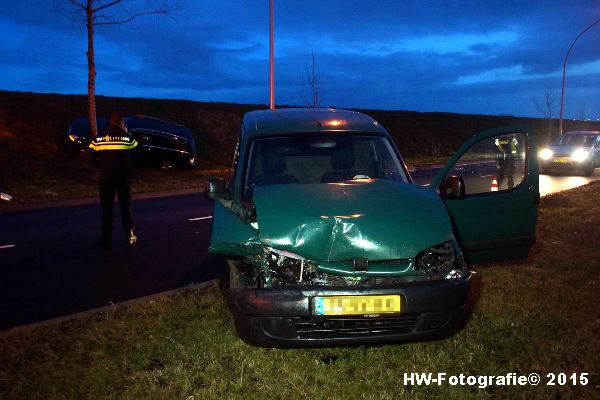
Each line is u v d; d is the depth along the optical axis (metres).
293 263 4.24
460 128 53.44
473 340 4.66
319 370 4.19
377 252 4.17
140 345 4.60
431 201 4.59
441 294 4.07
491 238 5.68
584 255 7.39
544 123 63.75
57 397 3.83
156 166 22.31
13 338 4.79
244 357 4.38
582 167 21.97
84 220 11.67
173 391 3.87
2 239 9.64
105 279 7.01
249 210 4.66
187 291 6.11
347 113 6.30
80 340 4.75
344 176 5.41
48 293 6.43
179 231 10.50
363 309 3.99
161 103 34.44
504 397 3.83
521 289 5.94
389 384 4.00
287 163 5.44
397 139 44.91
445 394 3.86
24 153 20.81
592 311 5.30
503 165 5.90
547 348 4.50
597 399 3.74
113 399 3.81
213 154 29.20
